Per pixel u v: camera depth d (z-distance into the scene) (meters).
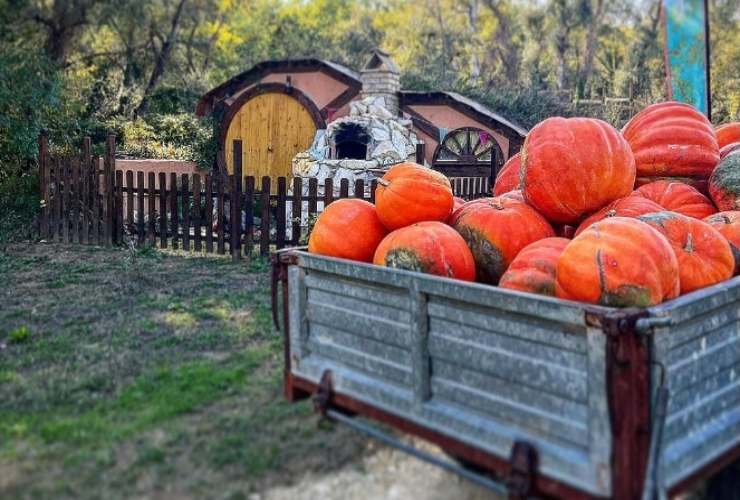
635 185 4.59
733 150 4.47
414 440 3.98
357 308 3.31
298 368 3.66
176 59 25.73
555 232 4.03
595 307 2.40
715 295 2.66
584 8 36.00
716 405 2.76
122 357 5.36
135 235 10.95
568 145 3.78
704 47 8.32
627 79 31.38
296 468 3.65
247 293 7.59
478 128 14.95
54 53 20.94
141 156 17.39
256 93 15.97
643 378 2.36
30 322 6.41
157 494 3.38
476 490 3.44
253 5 37.97
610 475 2.37
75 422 4.13
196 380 4.82
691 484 2.59
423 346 3.00
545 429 2.59
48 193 11.52
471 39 41.25
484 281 3.81
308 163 13.86
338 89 16.05
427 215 3.90
